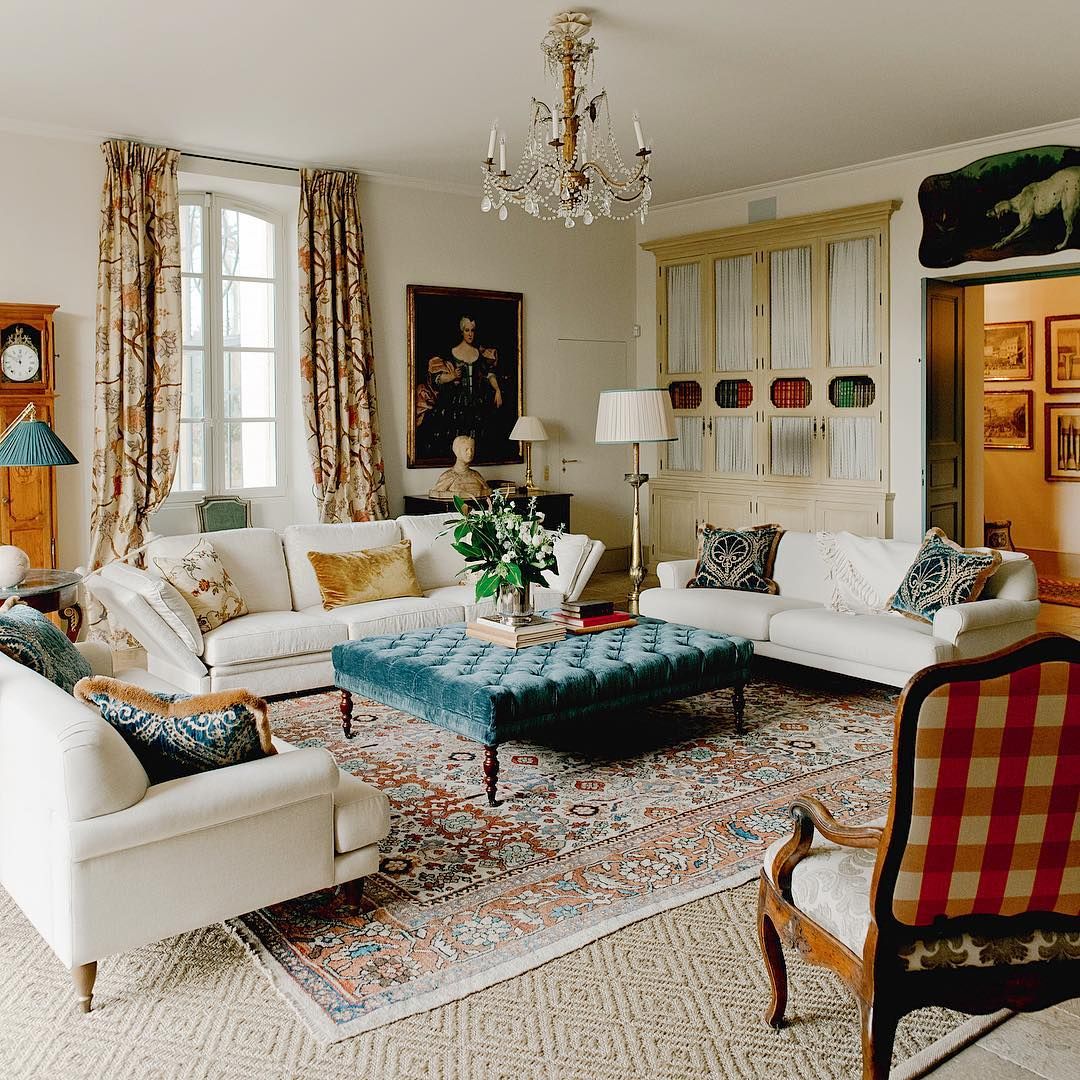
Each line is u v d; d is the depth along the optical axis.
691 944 2.72
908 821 1.75
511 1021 2.38
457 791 3.84
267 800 2.56
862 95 5.36
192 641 4.68
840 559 5.40
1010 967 1.90
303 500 7.29
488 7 4.09
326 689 5.30
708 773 4.02
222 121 5.79
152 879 2.43
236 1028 2.35
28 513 5.71
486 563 4.41
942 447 6.93
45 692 2.58
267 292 7.11
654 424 5.87
